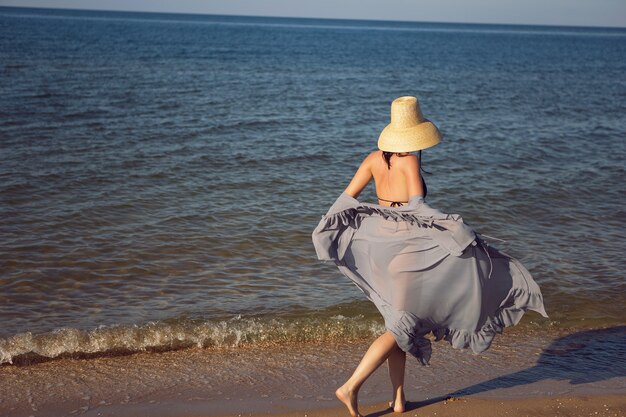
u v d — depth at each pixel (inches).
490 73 1482.5
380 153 143.9
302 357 177.0
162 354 176.9
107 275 234.7
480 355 180.1
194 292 222.4
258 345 184.5
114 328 189.8
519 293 138.3
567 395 156.1
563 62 2049.7
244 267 247.1
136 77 1011.3
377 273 138.3
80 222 289.9
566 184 399.5
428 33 6245.1
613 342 191.8
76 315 201.6
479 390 158.7
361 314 207.0
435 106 836.6
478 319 136.1
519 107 850.1
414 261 133.2
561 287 233.8
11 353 172.2
